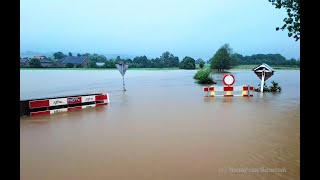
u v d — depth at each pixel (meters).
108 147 8.55
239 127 10.78
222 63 62.50
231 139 9.17
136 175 6.47
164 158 7.52
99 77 49.72
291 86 27.36
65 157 7.75
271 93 21.98
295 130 10.19
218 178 6.25
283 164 6.97
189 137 9.49
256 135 9.62
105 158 7.60
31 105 13.88
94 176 6.46
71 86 31.66
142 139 9.35
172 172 6.60
